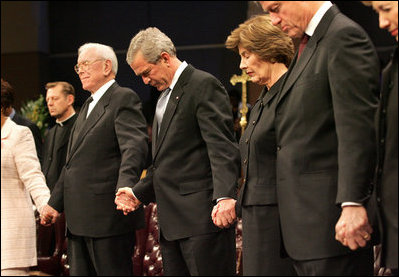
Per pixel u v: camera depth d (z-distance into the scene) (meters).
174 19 11.26
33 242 4.36
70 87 7.12
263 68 3.22
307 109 2.77
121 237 4.05
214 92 3.54
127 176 3.86
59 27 11.88
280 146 2.88
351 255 2.74
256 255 3.04
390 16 2.54
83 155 4.08
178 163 3.55
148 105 10.70
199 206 3.50
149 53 3.59
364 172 2.59
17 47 11.74
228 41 3.32
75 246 4.12
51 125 11.11
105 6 11.64
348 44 2.68
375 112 2.63
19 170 4.29
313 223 2.74
